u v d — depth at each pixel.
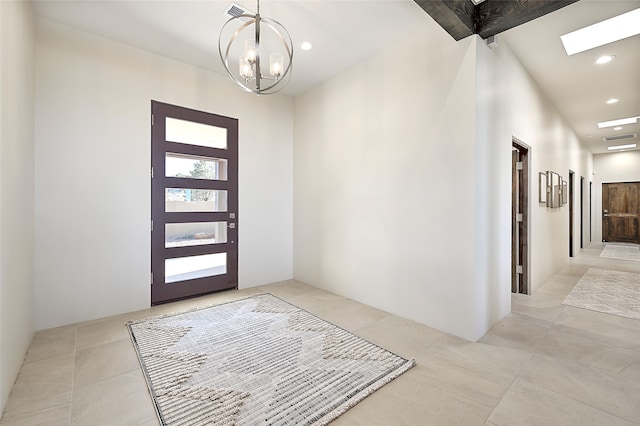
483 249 2.66
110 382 1.95
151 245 3.39
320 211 4.19
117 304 3.16
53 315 2.80
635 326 2.84
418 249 2.96
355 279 3.64
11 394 1.82
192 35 3.04
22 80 2.26
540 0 2.17
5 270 1.81
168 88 3.49
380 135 3.33
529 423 1.58
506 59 3.10
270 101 4.44
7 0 1.89
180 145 3.60
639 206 8.64
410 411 1.68
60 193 2.83
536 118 4.02
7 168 1.88
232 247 4.07
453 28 2.45
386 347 2.43
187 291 3.67
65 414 1.65
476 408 1.70
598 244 8.70
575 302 3.54
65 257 2.86
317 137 4.22
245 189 4.19
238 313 3.20
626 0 2.45
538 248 4.12
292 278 4.74
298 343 2.50
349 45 3.16
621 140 7.29
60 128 2.83
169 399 1.78
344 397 1.79
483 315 2.67
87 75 2.97
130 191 3.24
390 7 2.55
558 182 5.10
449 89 2.70
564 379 1.98
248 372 2.07
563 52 3.28
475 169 2.54
